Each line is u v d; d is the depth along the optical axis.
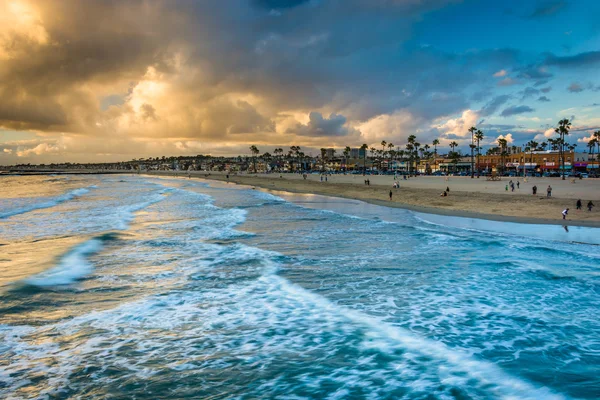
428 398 6.33
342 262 16.12
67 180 138.00
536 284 12.98
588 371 7.21
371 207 41.00
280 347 8.33
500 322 9.70
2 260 16.27
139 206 41.06
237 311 10.59
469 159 160.88
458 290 12.38
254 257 17.02
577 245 19.78
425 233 23.47
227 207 40.84
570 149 137.12
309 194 64.00
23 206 40.75
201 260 16.55
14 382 6.85
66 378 7.00
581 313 10.35
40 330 9.25
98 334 9.05
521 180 76.44
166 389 6.63
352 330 9.22
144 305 11.07
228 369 7.36
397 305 11.00
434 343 8.45
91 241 20.30
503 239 21.45
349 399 6.30
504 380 6.89
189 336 8.95
